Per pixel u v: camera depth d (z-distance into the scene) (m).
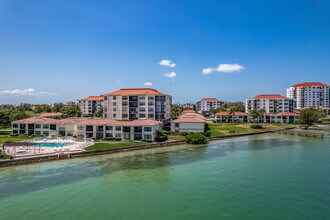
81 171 47.50
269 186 37.19
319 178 40.84
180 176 43.38
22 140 78.94
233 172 45.12
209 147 73.50
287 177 41.56
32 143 72.19
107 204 31.62
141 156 61.09
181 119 98.06
